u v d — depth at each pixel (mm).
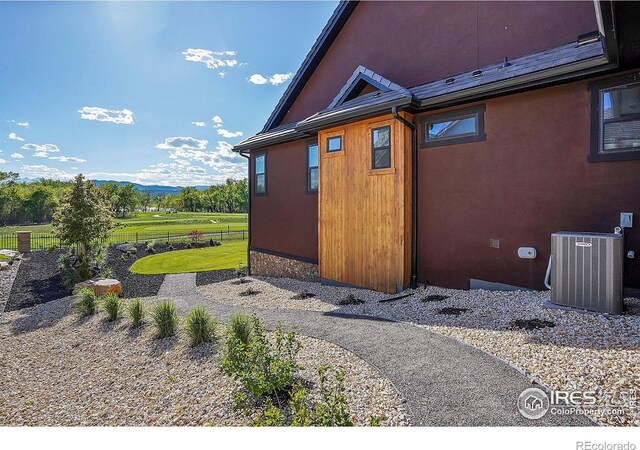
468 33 6902
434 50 7445
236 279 11391
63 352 5938
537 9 6047
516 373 3131
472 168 6293
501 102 5926
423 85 7324
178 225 48438
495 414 2562
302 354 4133
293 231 10414
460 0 7016
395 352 3854
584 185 5133
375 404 2893
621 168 4824
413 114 7043
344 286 8180
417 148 7059
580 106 5145
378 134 7309
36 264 15305
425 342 4074
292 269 10453
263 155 11680
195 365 4535
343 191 8133
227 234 29188
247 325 4883
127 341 5941
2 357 5926
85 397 4188
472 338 4070
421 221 7039
